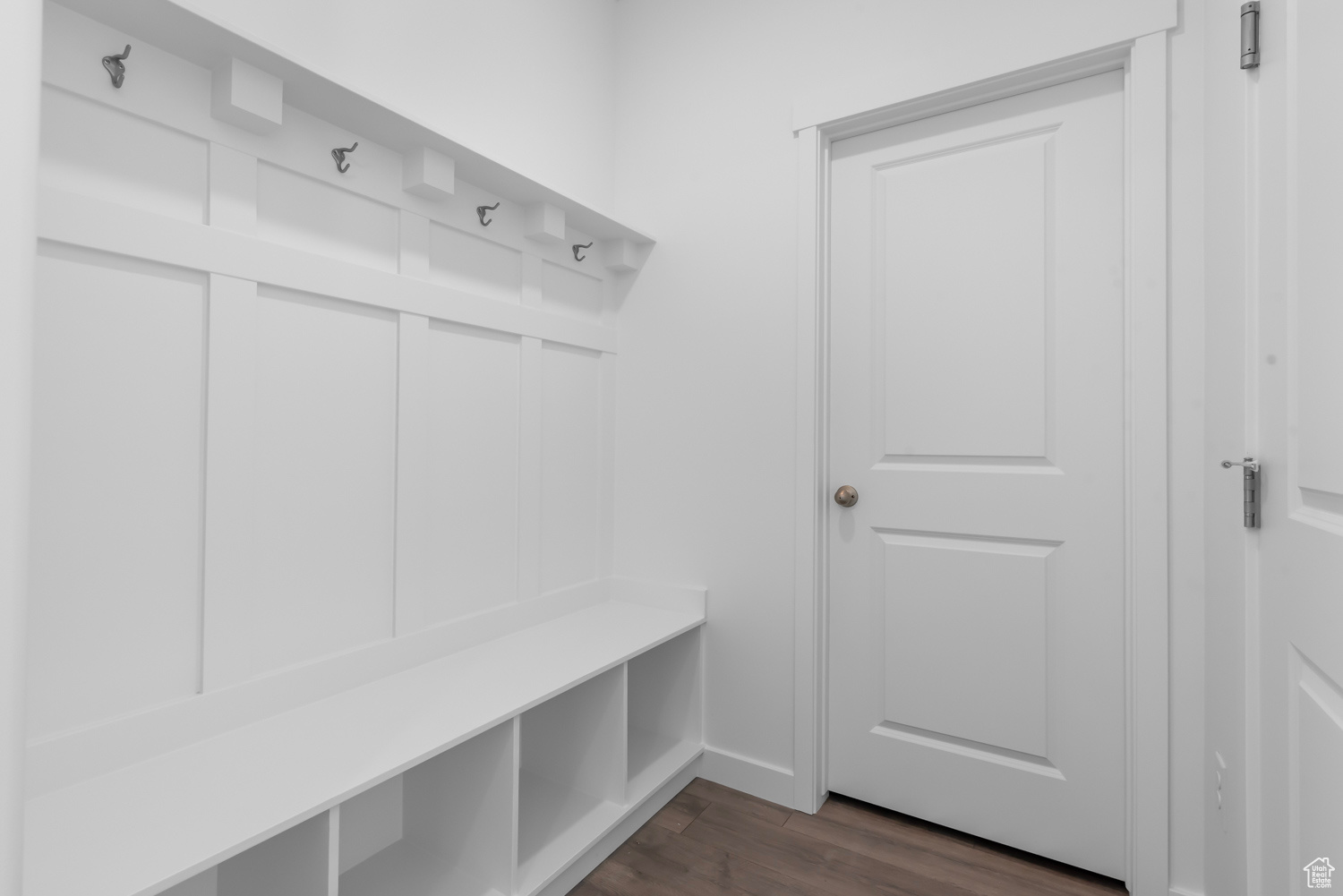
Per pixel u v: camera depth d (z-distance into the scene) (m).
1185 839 1.37
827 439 1.87
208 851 0.85
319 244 1.34
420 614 1.54
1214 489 1.26
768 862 1.56
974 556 1.66
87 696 1.03
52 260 0.99
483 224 1.69
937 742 1.72
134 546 1.08
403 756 1.10
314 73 1.18
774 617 1.87
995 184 1.65
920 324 1.74
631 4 2.21
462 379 1.65
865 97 1.73
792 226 1.86
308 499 1.32
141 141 1.09
